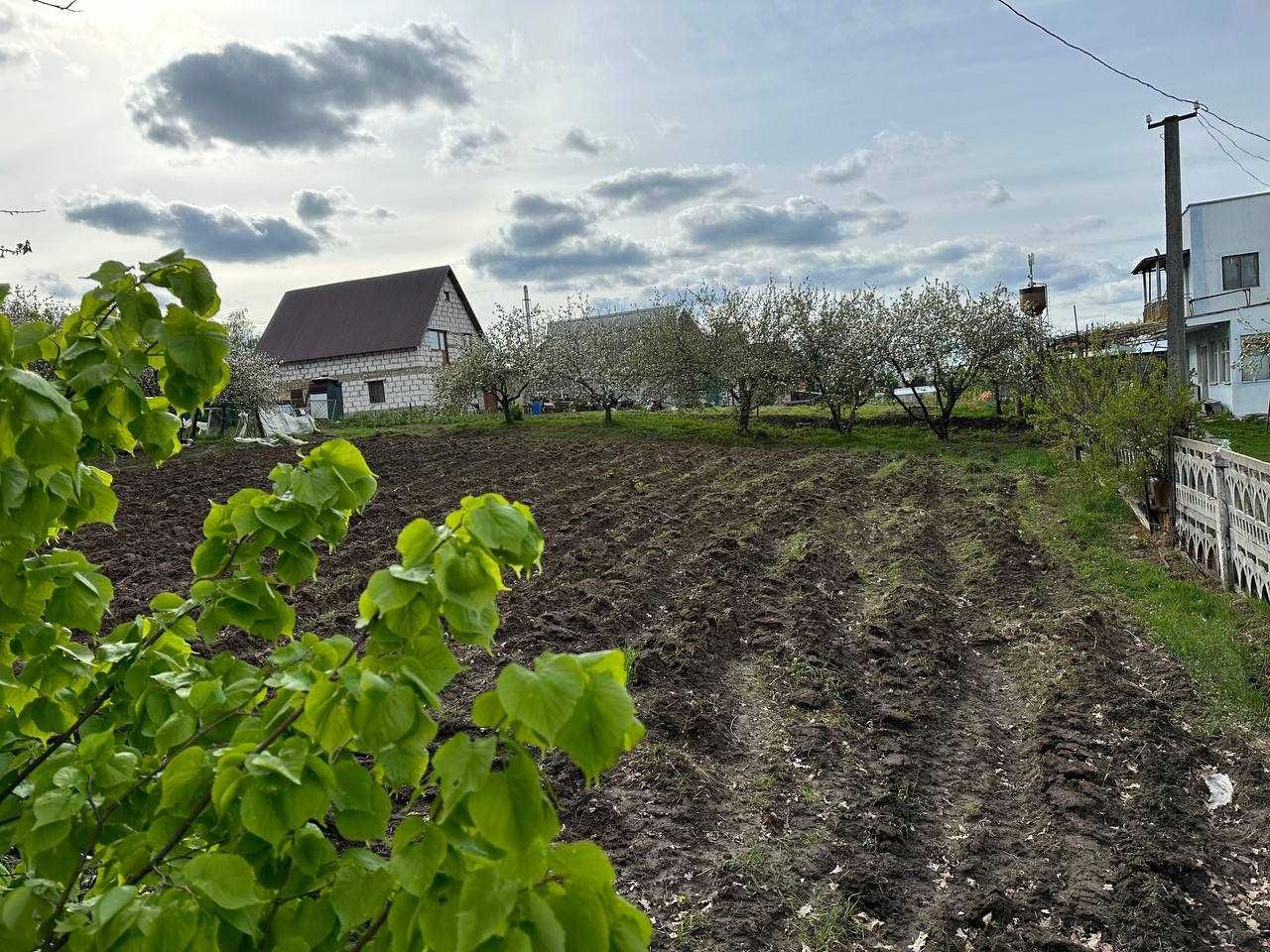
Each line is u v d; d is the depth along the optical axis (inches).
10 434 69.5
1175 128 611.8
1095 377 604.1
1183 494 462.0
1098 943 168.7
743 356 1107.9
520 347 1294.3
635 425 1201.4
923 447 983.0
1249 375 1174.3
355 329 1871.3
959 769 243.8
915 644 328.5
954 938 171.5
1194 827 208.4
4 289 73.2
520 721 58.1
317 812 60.6
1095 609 353.4
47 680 86.4
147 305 79.6
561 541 494.6
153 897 59.1
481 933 50.2
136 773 78.9
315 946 63.4
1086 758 238.4
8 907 66.4
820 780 233.6
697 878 190.7
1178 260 614.2
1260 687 281.4
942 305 1066.7
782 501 613.6
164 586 402.9
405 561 66.1
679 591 402.3
